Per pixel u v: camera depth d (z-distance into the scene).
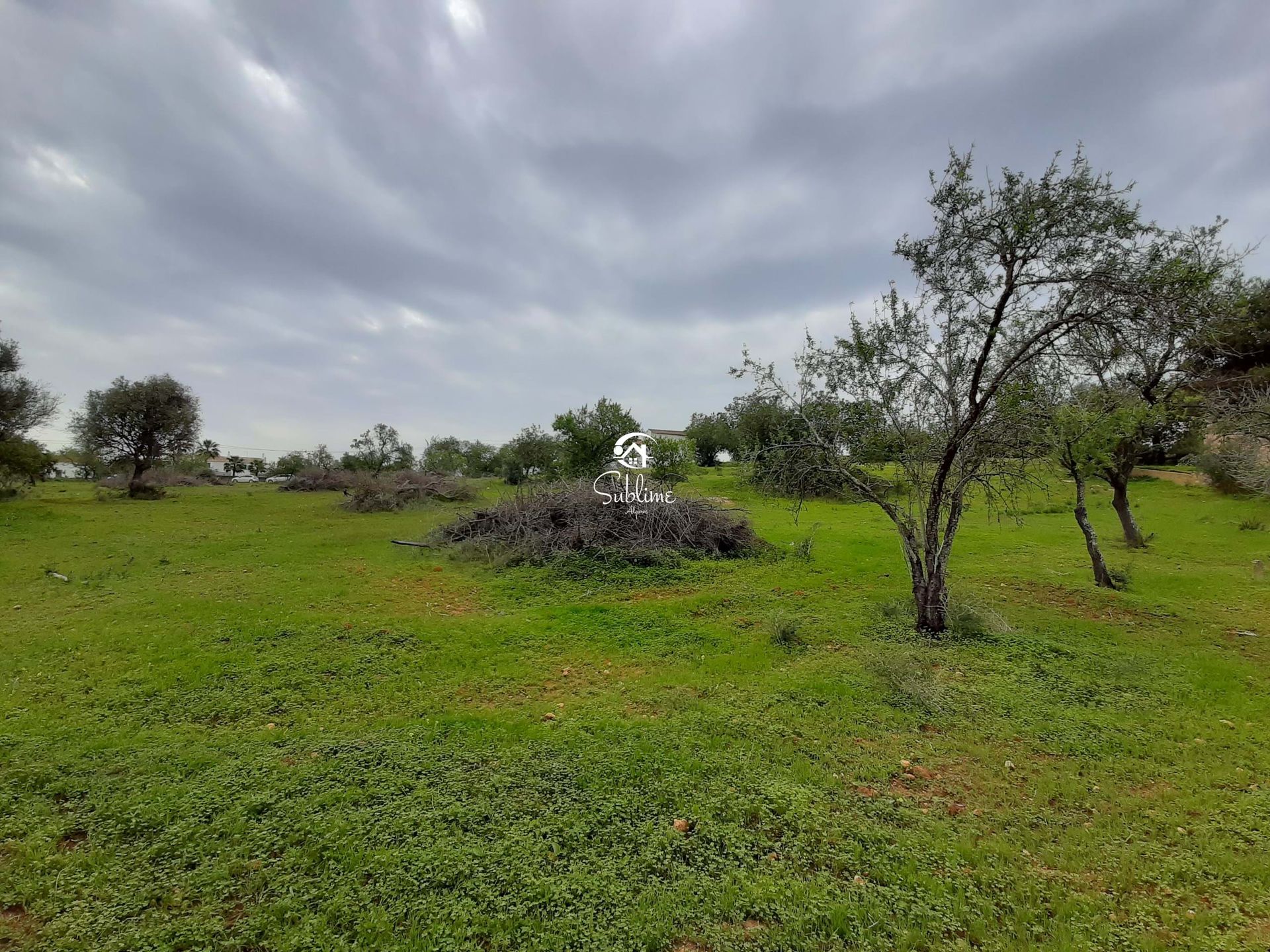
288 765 3.96
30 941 2.47
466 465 38.50
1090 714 4.91
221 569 10.34
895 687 5.35
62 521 16.30
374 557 11.62
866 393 7.26
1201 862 3.11
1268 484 11.96
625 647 6.54
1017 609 7.92
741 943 2.51
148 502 22.77
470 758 4.04
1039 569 10.45
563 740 4.34
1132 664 5.93
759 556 11.45
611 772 3.88
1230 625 7.32
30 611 7.65
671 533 11.73
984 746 4.39
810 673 5.75
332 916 2.63
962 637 6.75
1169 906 2.80
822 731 4.57
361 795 3.54
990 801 3.71
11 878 2.83
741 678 5.68
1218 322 6.37
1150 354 9.12
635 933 2.55
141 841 3.14
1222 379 10.36
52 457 20.61
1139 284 5.59
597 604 8.36
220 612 7.52
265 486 35.69
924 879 2.94
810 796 3.64
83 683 5.31
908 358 7.10
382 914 2.63
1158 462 25.56
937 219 6.61
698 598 8.38
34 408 20.66
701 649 6.51
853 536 14.17
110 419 23.80
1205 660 6.06
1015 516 7.78
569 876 2.88
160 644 6.29
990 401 6.95
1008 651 6.29
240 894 2.78
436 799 3.52
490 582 9.61
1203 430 12.12
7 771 3.79
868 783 3.87
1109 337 6.41
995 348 6.87
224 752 4.12
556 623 7.30
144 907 2.68
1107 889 2.93
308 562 11.12
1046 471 9.00
